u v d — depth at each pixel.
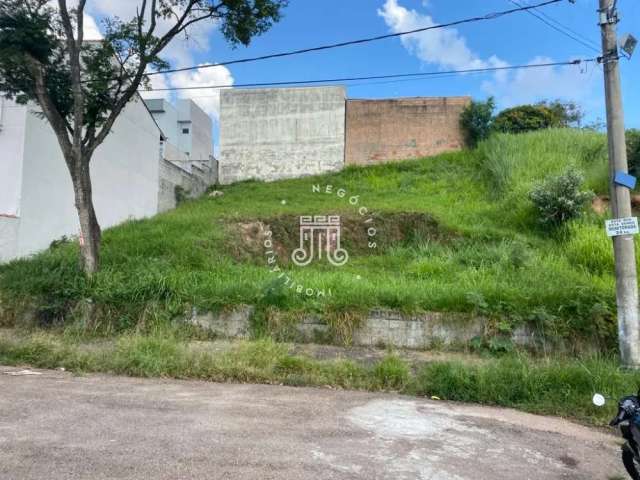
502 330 7.22
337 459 3.64
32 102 10.35
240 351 6.40
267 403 4.93
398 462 3.66
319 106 23.20
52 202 11.17
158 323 7.44
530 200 11.81
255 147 23.53
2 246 9.65
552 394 5.47
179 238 10.31
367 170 20.88
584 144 15.13
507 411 5.26
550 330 7.16
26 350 6.31
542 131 17.72
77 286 7.79
